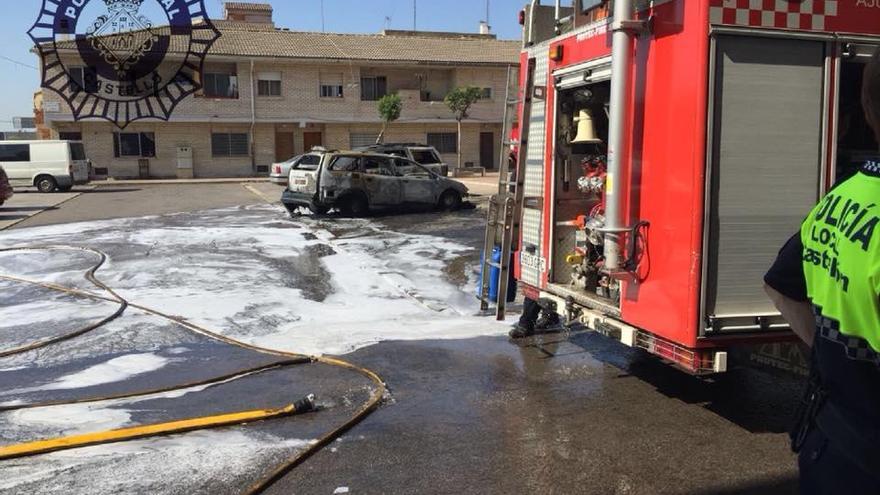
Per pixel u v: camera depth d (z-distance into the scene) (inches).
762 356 171.3
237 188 1198.3
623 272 185.5
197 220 678.5
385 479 155.5
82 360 245.4
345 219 676.7
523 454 167.8
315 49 1569.9
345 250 490.0
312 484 153.4
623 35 178.1
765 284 81.8
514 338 270.2
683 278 166.2
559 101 231.0
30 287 368.2
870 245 65.2
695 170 161.0
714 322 164.4
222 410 196.2
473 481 154.3
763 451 168.4
